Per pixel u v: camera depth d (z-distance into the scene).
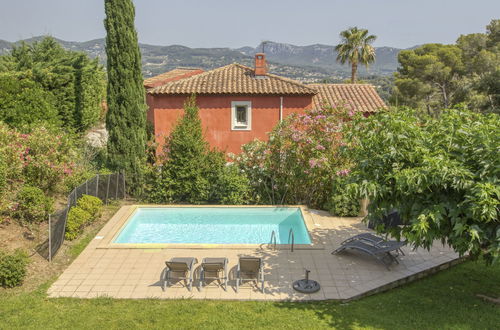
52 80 22.27
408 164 8.24
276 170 18.06
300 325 8.62
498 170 7.12
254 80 22.06
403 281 10.75
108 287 10.33
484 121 8.52
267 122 21.12
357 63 45.41
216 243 13.89
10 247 11.92
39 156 14.88
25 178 14.76
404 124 8.23
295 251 12.64
